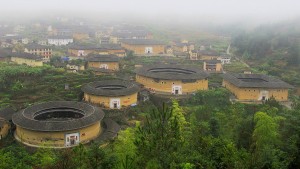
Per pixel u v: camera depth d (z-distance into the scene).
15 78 104.44
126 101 83.31
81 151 34.59
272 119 48.94
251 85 93.88
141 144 32.69
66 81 102.81
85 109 70.31
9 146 57.53
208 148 36.50
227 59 168.38
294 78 126.00
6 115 69.81
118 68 136.12
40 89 95.56
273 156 34.97
